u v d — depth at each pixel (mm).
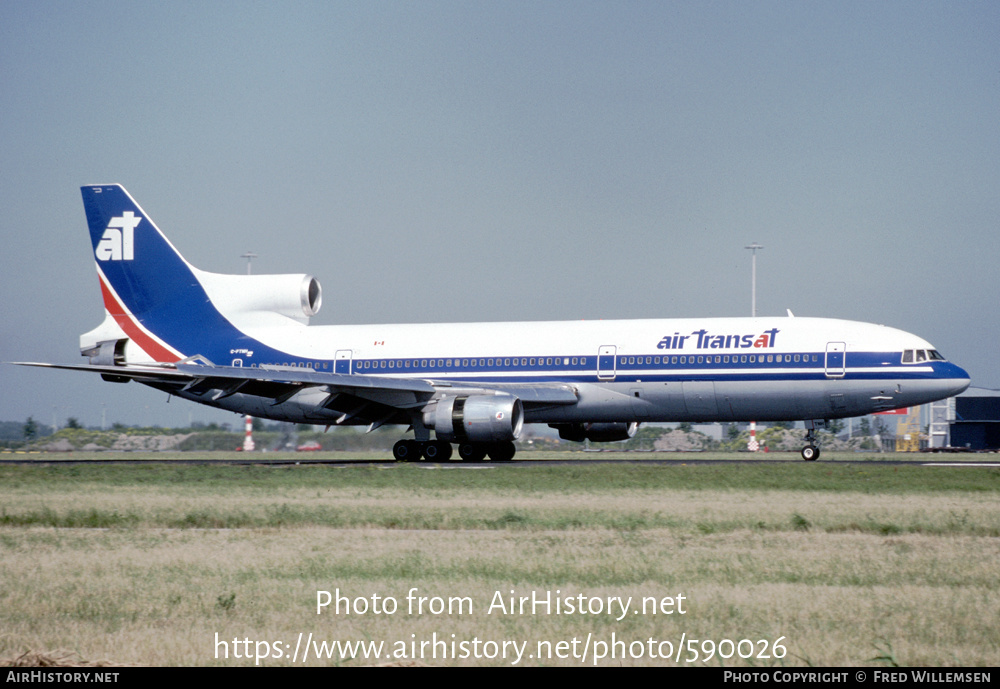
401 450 171500
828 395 156000
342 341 178625
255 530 79000
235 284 185125
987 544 69438
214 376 156750
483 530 79000
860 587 54938
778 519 82625
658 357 161875
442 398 159000
